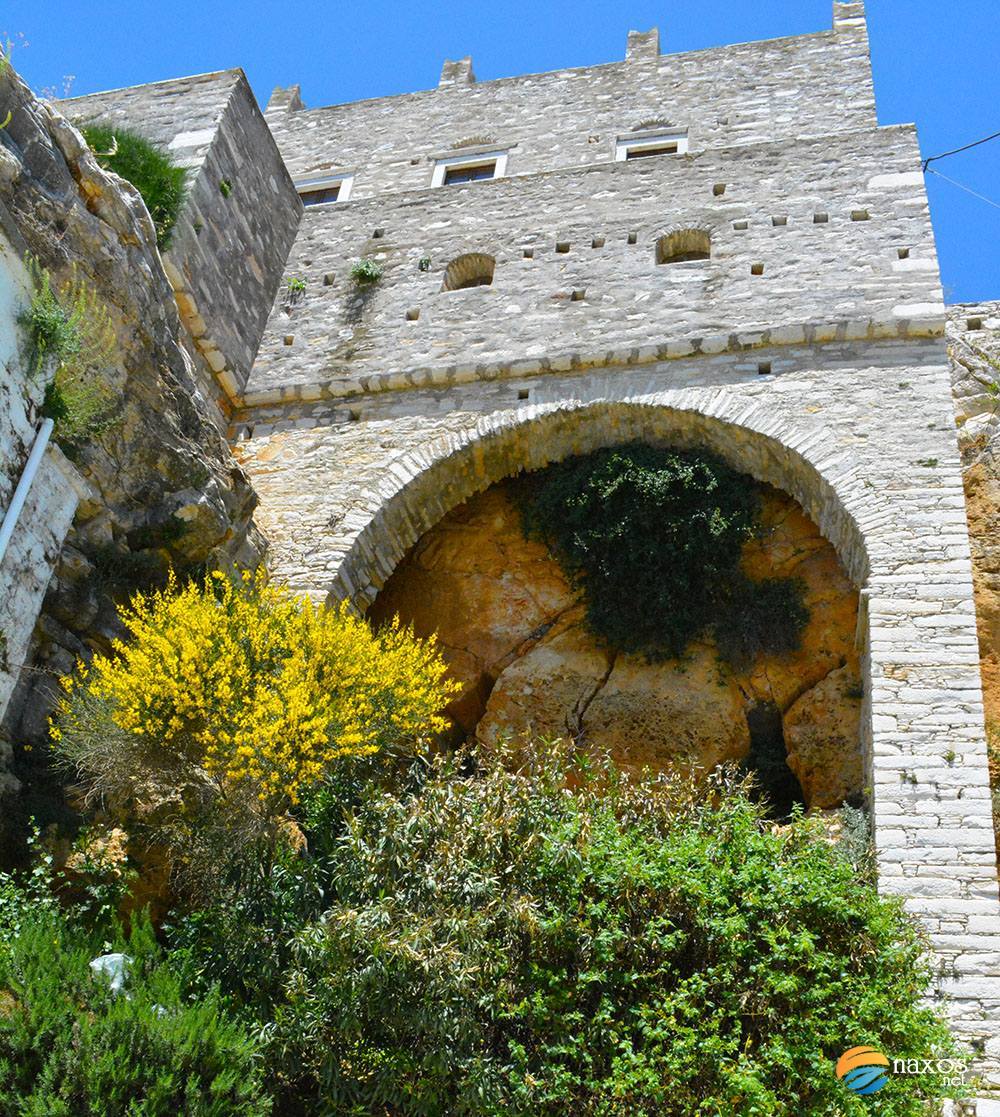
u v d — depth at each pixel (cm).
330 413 1603
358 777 1032
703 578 1467
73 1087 699
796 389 1452
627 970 853
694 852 905
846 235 1584
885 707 1179
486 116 2205
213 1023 783
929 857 1085
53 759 1030
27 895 956
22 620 980
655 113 2105
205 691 1000
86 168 1220
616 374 1530
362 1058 838
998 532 1400
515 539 1590
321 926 860
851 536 1342
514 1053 812
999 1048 975
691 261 1608
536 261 1688
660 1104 791
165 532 1245
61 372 1064
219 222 1641
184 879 986
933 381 1418
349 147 2242
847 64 2077
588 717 1445
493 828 902
